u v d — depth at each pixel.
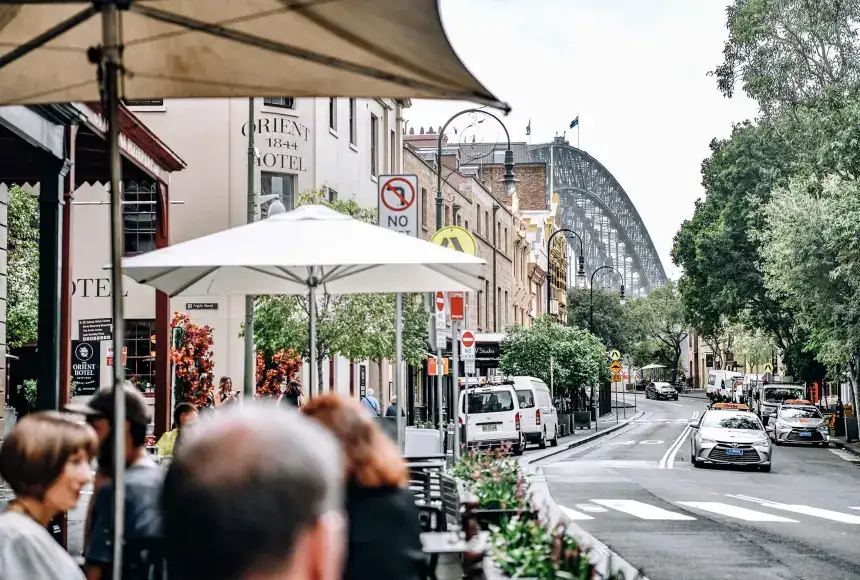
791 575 13.73
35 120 15.35
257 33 6.58
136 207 39.03
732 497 25.69
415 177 18.42
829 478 33.84
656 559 15.03
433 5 5.62
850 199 42.25
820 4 50.59
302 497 1.82
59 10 6.96
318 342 31.05
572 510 22.11
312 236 11.77
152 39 6.71
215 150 39.50
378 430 5.98
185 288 14.61
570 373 67.19
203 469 1.81
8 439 5.05
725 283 70.00
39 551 4.67
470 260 11.70
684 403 147.50
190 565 1.82
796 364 72.81
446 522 12.83
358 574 5.76
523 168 115.12
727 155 68.12
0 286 21.47
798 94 52.25
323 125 42.28
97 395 6.46
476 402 44.62
